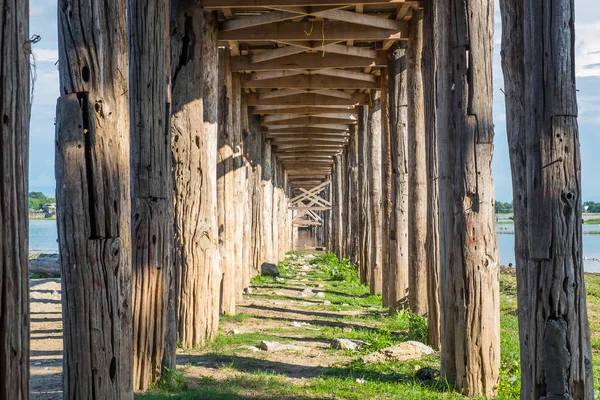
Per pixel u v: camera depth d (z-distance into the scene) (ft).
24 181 10.22
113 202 15.64
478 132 25.23
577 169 16.52
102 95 15.58
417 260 42.39
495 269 25.44
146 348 24.49
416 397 24.54
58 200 15.44
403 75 47.03
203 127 33.68
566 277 16.56
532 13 16.61
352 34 41.22
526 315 17.48
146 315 24.43
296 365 30.55
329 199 160.45
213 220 35.04
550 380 16.60
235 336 37.40
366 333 38.96
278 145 95.61
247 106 63.93
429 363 30.55
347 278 76.23
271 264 80.94
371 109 61.11
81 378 15.30
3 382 9.90
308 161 120.37
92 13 15.52
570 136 16.48
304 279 79.05
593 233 203.72
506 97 19.02
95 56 15.53
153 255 24.36
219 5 33.50
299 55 48.57
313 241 231.09
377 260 60.64
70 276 15.33
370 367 29.91
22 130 10.18
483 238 25.32
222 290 46.83
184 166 33.53
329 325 43.21
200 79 33.22
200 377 27.50
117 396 15.62
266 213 87.92
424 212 42.29
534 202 16.67
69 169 15.35
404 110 47.11
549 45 16.44
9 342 9.97
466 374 25.26
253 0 34.55
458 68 25.26
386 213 51.72
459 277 25.44
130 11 23.40
